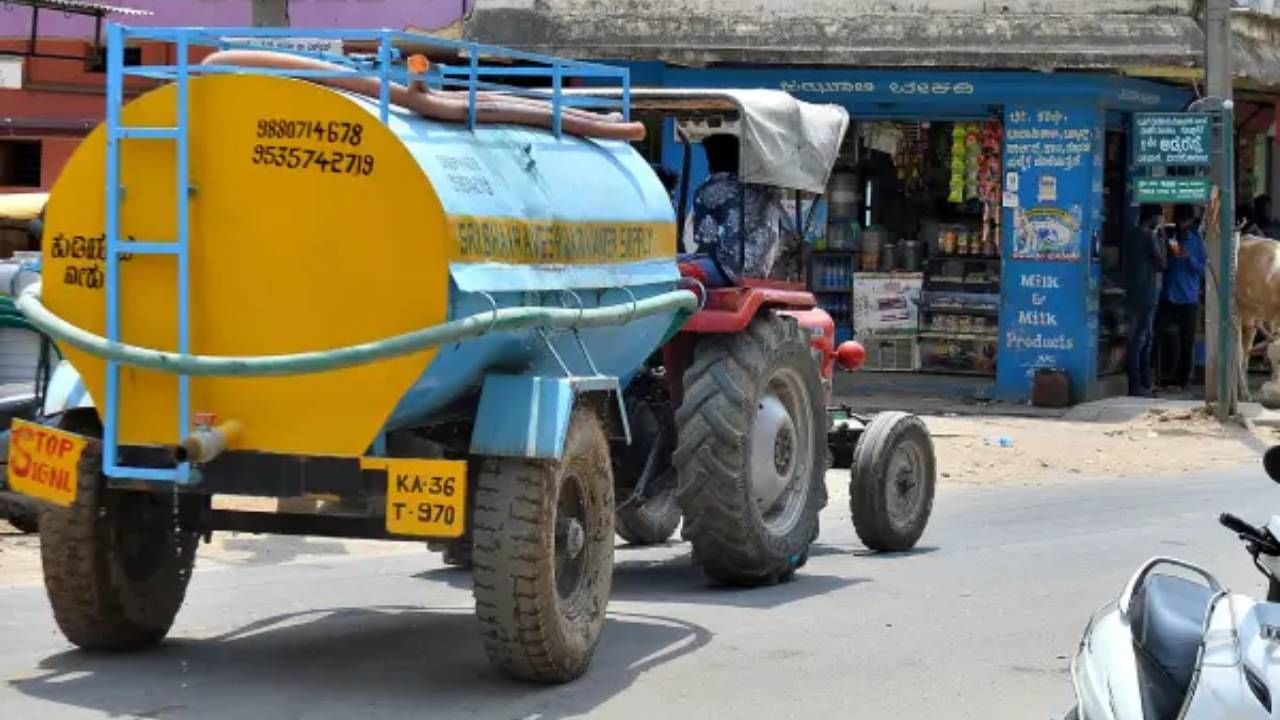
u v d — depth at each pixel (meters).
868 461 11.77
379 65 7.83
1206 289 19.92
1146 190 19.52
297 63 7.52
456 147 7.50
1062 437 18.73
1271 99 24.58
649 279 9.01
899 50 20.86
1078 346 21.31
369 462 7.32
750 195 10.59
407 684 7.91
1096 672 4.67
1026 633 9.42
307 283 7.25
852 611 9.94
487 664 8.37
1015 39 20.69
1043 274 21.42
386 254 7.17
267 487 7.44
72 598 8.01
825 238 22.58
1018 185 21.47
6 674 7.95
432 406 7.54
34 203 14.34
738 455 10.02
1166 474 16.64
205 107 7.32
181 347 7.36
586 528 8.07
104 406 7.53
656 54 21.22
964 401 21.55
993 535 12.99
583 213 8.32
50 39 25.02
